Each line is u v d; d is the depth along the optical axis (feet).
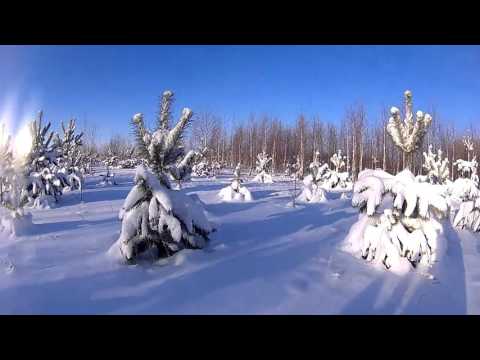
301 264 18.47
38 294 13.47
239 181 50.16
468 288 16.79
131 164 152.15
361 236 21.04
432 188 19.24
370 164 127.54
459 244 27.68
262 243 22.65
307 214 37.04
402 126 21.53
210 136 155.94
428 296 15.21
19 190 26.32
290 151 149.69
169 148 19.56
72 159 68.23
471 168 55.06
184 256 17.93
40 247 20.54
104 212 36.65
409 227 19.83
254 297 13.88
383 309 13.56
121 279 15.31
